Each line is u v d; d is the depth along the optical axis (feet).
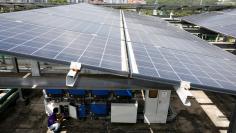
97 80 17.69
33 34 19.17
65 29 24.62
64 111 32.76
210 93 43.86
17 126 30.91
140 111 34.22
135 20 50.55
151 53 20.45
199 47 29.58
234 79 17.02
